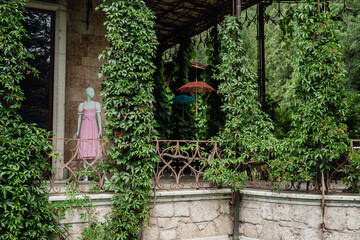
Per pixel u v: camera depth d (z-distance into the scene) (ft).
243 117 21.02
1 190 15.03
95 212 17.65
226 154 21.15
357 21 51.31
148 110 18.85
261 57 30.55
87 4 25.30
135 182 17.98
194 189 20.06
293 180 19.75
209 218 20.08
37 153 16.43
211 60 28.91
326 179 18.92
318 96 18.58
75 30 24.91
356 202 17.61
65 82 24.44
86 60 25.17
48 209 16.17
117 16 18.43
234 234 20.51
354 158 18.11
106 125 18.38
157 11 31.68
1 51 16.26
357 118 30.14
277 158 19.85
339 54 18.76
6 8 15.99
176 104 32.60
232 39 21.48
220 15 29.63
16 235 15.17
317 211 18.13
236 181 20.08
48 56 24.41
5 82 16.17
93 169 18.06
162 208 18.90
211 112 27.73
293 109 19.81
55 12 24.35
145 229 18.45
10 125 16.57
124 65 18.35
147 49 18.69
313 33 19.13
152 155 18.74
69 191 17.03
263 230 19.74
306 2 19.20
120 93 18.47
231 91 21.35
